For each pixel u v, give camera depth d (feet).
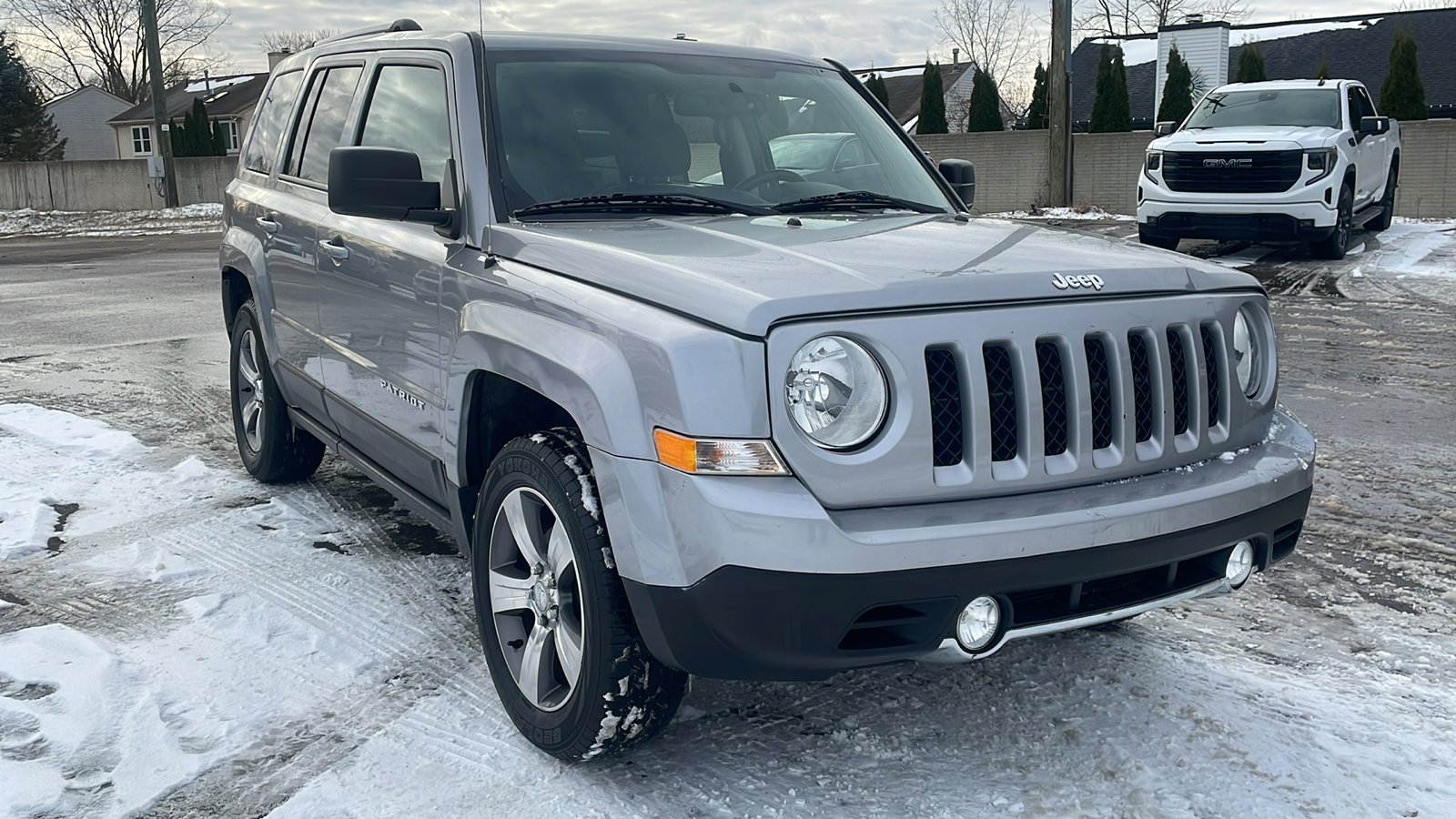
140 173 116.57
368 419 13.03
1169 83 91.30
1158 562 8.63
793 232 10.34
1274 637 11.91
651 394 8.11
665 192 11.69
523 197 11.03
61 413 22.11
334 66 15.21
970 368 8.27
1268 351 10.19
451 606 12.98
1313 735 9.84
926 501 8.22
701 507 7.84
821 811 8.79
